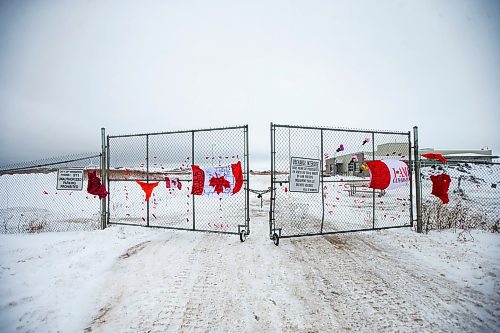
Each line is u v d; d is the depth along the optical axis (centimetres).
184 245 602
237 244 611
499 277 430
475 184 1700
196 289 397
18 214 1002
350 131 649
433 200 1269
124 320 323
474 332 299
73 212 1041
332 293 386
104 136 759
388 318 326
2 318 323
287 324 314
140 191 1756
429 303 358
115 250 562
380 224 820
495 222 768
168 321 321
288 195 1652
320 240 641
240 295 380
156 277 436
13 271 454
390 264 490
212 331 303
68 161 743
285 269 468
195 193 643
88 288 399
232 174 617
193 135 652
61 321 320
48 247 578
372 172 651
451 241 612
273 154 613
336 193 1759
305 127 617
